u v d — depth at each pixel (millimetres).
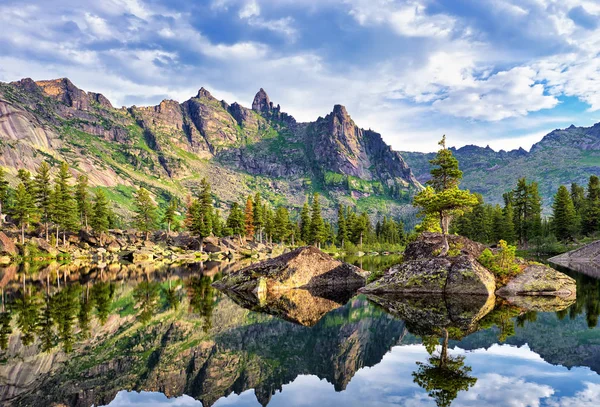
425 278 30453
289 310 23594
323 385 11156
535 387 10305
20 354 14148
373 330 17953
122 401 10234
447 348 14586
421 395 9898
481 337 15977
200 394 10711
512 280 30141
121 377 12109
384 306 24453
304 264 36375
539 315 20406
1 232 67938
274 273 35125
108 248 87875
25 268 53656
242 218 113750
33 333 17172
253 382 11641
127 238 101250
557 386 10391
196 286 35469
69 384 11422
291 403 9711
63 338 16453
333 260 38594
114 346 15484
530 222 88250
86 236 90562
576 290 30438
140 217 101062
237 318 21047
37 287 33812
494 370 11875
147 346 15617
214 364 13539
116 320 20234
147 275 45844
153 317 21188
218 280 37625
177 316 21547
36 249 70500
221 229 120750
